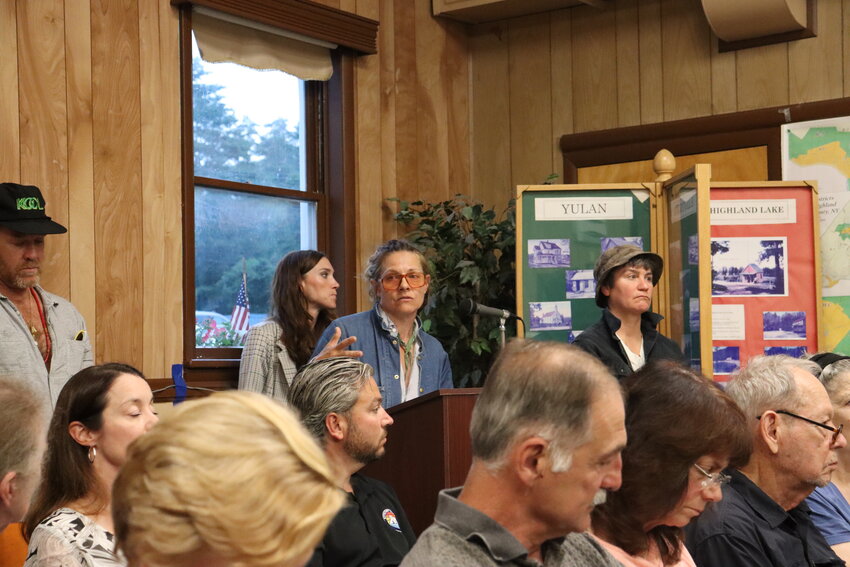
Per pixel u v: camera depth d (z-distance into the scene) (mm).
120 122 4629
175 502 934
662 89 5844
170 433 968
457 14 6258
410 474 3014
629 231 5070
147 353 4656
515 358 1527
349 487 2658
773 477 2398
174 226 4809
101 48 4582
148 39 4766
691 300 4711
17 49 4297
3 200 3793
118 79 4637
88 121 4512
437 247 5707
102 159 4551
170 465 947
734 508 2285
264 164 5398
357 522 2572
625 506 1923
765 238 4984
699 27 5738
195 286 4992
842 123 5320
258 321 5289
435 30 6270
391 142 5949
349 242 5629
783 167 5445
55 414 2248
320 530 975
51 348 3836
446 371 4070
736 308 4961
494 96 6398
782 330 4949
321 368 2658
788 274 4969
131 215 4641
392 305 3920
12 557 2248
